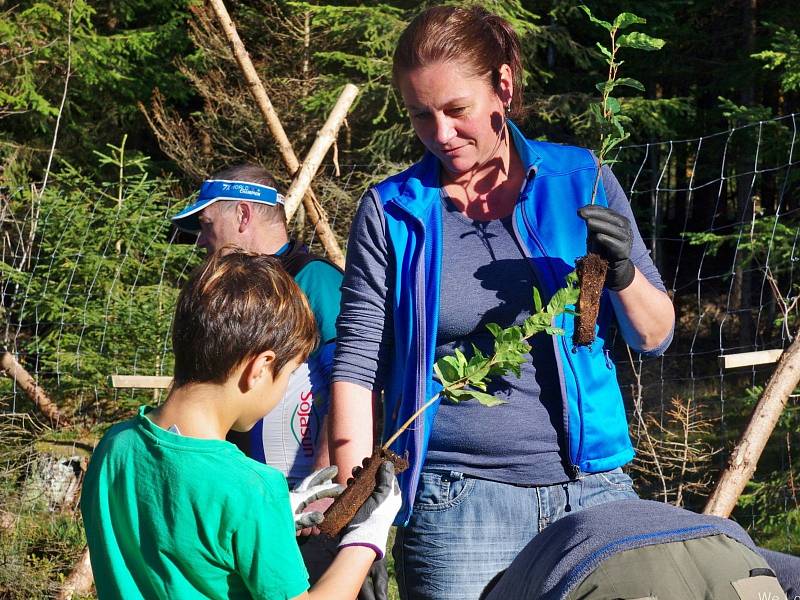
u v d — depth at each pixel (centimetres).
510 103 212
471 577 208
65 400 703
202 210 295
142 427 164
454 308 210
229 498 155
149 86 1194
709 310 1480
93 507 165
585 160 219
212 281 164
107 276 758
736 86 1275
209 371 162
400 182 223
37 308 742
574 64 1345
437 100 200
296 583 158
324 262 278
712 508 427
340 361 218
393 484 179
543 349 210
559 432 211
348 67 1155
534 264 209
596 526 156
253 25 1175
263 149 1130
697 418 847
